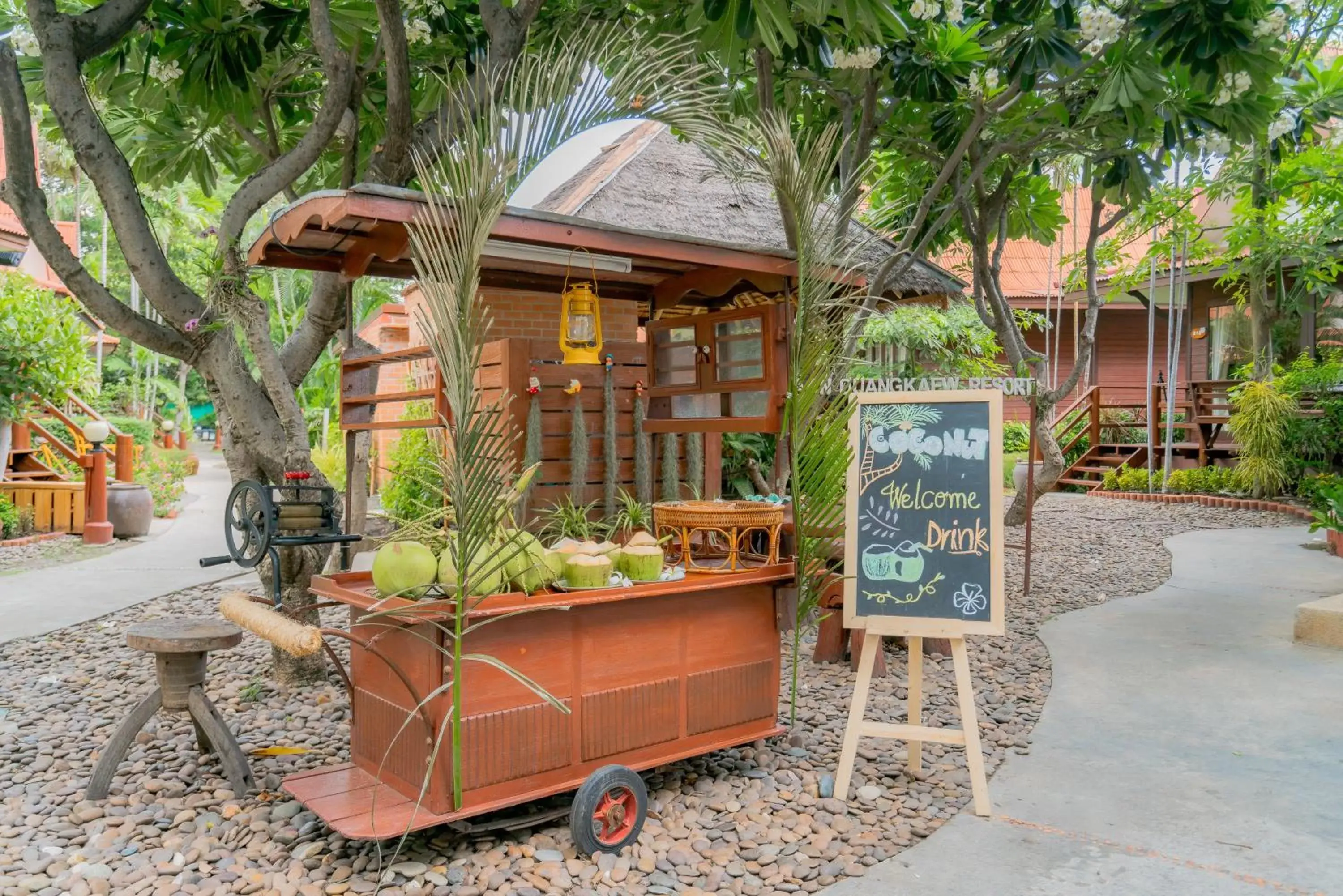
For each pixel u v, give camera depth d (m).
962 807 3.63
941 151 7.08
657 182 8.73
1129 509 12.45
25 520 10.85
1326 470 12.23
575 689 3.37
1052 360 18.80
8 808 3.63
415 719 3.21
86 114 4.52
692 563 4.00
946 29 5.77
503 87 3.66
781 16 4.14
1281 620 6.66
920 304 11.05
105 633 6.53
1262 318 12.95
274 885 2.98
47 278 19.69
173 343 4.86
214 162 7.00
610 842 3.25
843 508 3.87
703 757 4.12
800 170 3.76
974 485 3.75
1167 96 5.79
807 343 3.80
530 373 4.30
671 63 3.82
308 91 6.30
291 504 3.79
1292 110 6.50
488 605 3.10
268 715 4.70
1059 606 7.30
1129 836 3.36
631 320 7.25
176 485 16.41
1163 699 4.95
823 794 3.75
